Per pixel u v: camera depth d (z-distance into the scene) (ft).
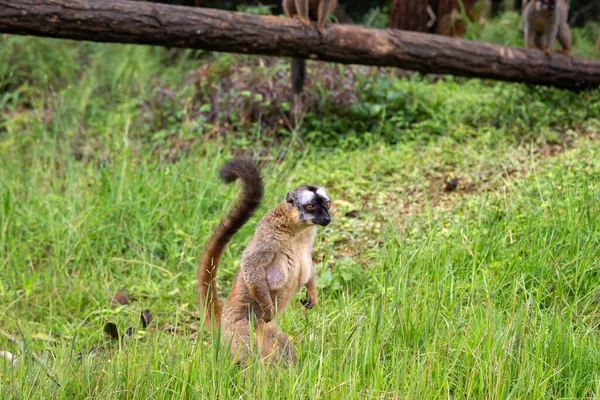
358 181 39.86
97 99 52.85
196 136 45.83
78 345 27.58
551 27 47.60
